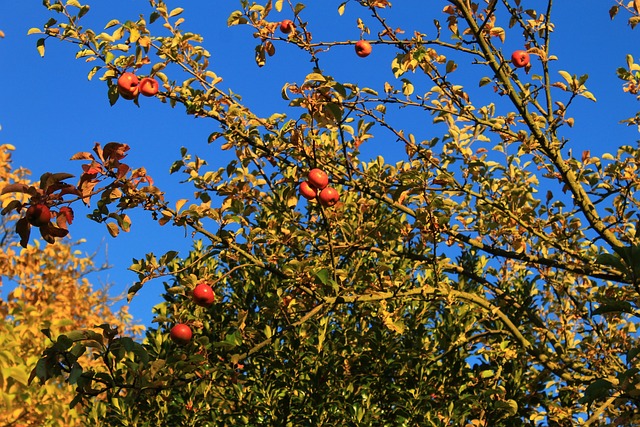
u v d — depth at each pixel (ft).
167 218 14.96
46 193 12.00
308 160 16.53
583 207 17.15
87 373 11.96
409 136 17.63
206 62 15.92
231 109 15.64
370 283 17.94
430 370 21.74
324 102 14.46
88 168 12.85
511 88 16.14
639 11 16.48
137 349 11.76
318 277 15.72
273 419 20.85
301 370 21.49
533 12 17.16
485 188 18.38
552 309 24.34
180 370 13.29
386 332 21.83
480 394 20.98
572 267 17.72
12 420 20.26
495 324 22.48
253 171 17.97
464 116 16.85
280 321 21.47
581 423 16.90
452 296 17.80
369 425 20.06
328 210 18.01
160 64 14.26
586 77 16.02
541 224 18.75
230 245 15.88
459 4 15.58
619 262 10.46
